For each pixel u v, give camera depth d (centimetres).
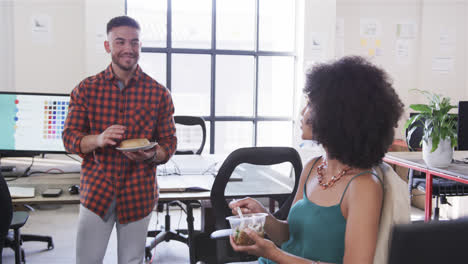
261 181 260
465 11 583
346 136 119
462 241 51
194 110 564
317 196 132
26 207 298
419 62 588
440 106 329
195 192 242
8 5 481
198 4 546
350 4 570
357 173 123
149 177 213
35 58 492
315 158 147
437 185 375
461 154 401
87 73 485
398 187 118
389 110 119
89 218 205
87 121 213
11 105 279
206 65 559
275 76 576
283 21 566
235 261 223
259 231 126
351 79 120
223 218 219
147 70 545
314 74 127
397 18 581
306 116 135
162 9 538
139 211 210
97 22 482
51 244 377
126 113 212
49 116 283
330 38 548
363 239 113
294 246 135
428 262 51
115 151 205
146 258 363
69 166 306
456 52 588
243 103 576
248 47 566
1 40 482
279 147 218
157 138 227
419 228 52
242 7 559
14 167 287
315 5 541
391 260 53
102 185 204
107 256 368
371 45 579
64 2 492
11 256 361
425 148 338
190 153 405
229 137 576
